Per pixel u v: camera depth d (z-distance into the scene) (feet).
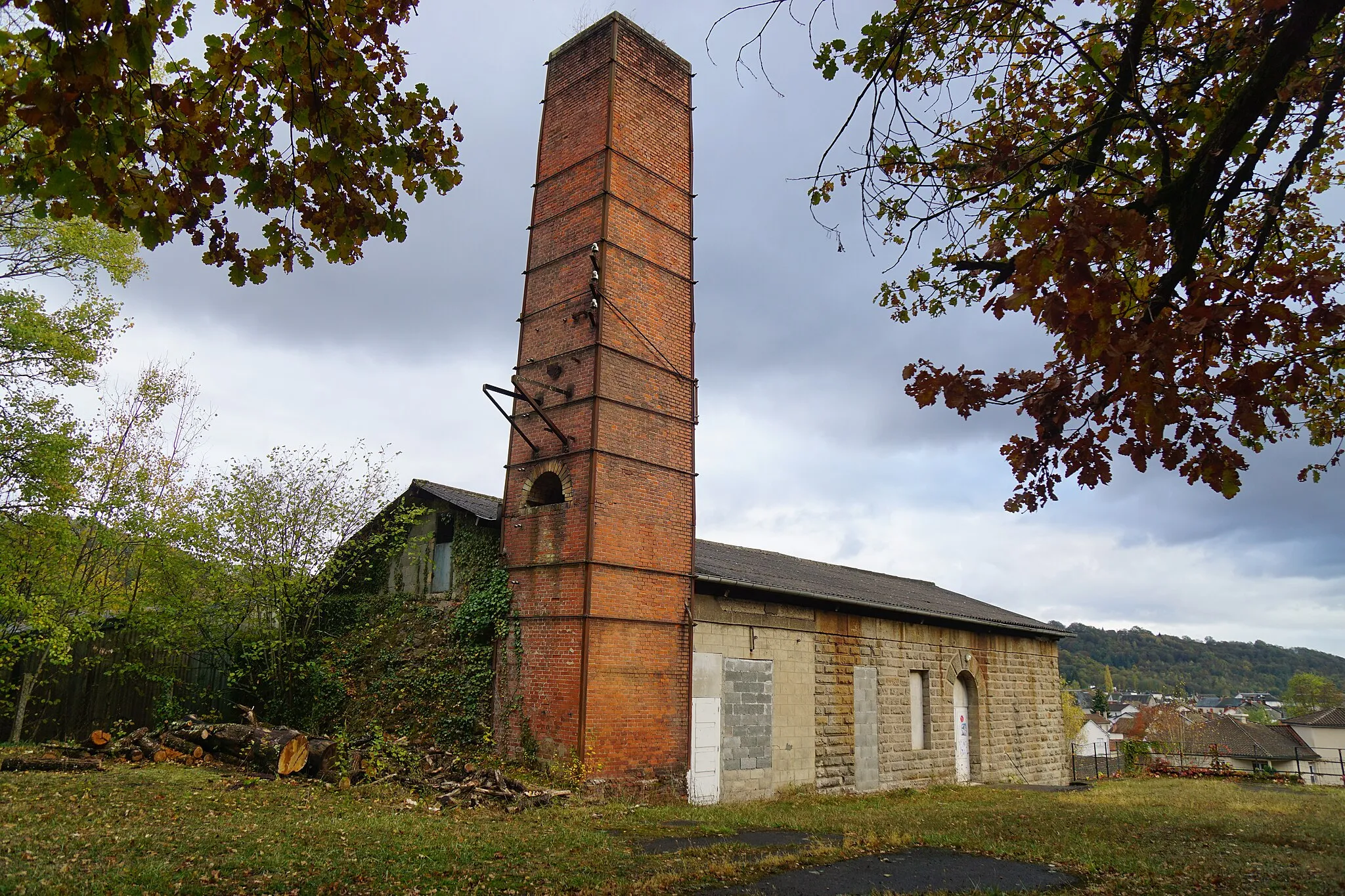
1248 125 16.88
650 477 48.65
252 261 18.52
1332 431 25.62
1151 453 15.67
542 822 34.99
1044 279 13.62
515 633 47.52
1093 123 21.17
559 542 46.47
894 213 25.27
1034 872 28.86
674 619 48.14
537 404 47.96
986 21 22.56
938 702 72.33
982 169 24.29
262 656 59.36
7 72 14.44
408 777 42.24
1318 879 28.14
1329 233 24.41
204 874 24.13
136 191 16.81
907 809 48.08
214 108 16.94
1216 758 115.55
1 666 56.80
